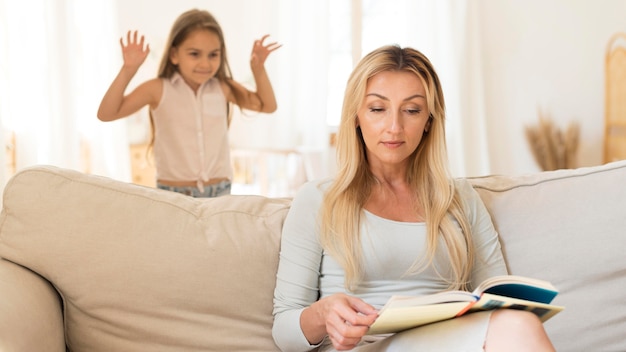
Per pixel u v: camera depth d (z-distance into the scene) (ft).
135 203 4.99
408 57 5.02
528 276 5.20
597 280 5.19
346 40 14.87
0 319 3.88
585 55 15.72
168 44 9.45
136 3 13.16
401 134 4.92
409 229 4.96
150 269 4.80
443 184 5.07
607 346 5.12
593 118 15.85
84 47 12.11
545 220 5.29
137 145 13.57
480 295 3.94
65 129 11.33
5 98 10.78
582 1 15.61
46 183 4.89
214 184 9.83
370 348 4.45
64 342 4.75
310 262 4.92
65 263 4.73
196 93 9.70
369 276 4.93
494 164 15.57
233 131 13.88
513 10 15.42
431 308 3.89
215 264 4.89
